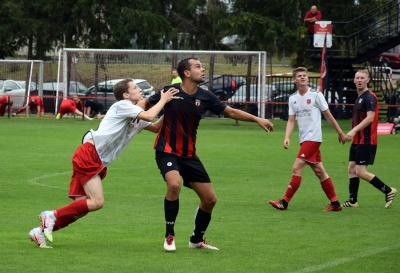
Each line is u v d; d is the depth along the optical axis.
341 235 19.95
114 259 16.31
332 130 64.44
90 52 75.88
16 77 82.44
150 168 36.28
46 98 80.88
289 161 40.41
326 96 70.56
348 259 16.72
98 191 17.09
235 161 40.25
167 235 17.25
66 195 27.31
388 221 22.45
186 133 17.16
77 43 101.75
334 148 48.69
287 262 16.33
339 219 22.80
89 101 74.12
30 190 28.44
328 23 70.06
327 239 19.31
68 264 15.70
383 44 71.62
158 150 17.20
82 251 17.19
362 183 32.25
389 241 19.09
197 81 17.11
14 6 95.12
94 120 71.88
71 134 56.09
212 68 75.31
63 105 72.25
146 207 24.91
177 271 15.18
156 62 76.44
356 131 24.52
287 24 96.25
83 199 17.19
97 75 76.56
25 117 75.00
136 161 39.25
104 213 23.50
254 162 39.81
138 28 96.56
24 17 97.38
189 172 17.23
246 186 30.77
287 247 18.16
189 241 18.75
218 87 76.94
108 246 17.92
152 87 74.12
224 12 96.12
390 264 16.25
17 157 40.19
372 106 24.67
